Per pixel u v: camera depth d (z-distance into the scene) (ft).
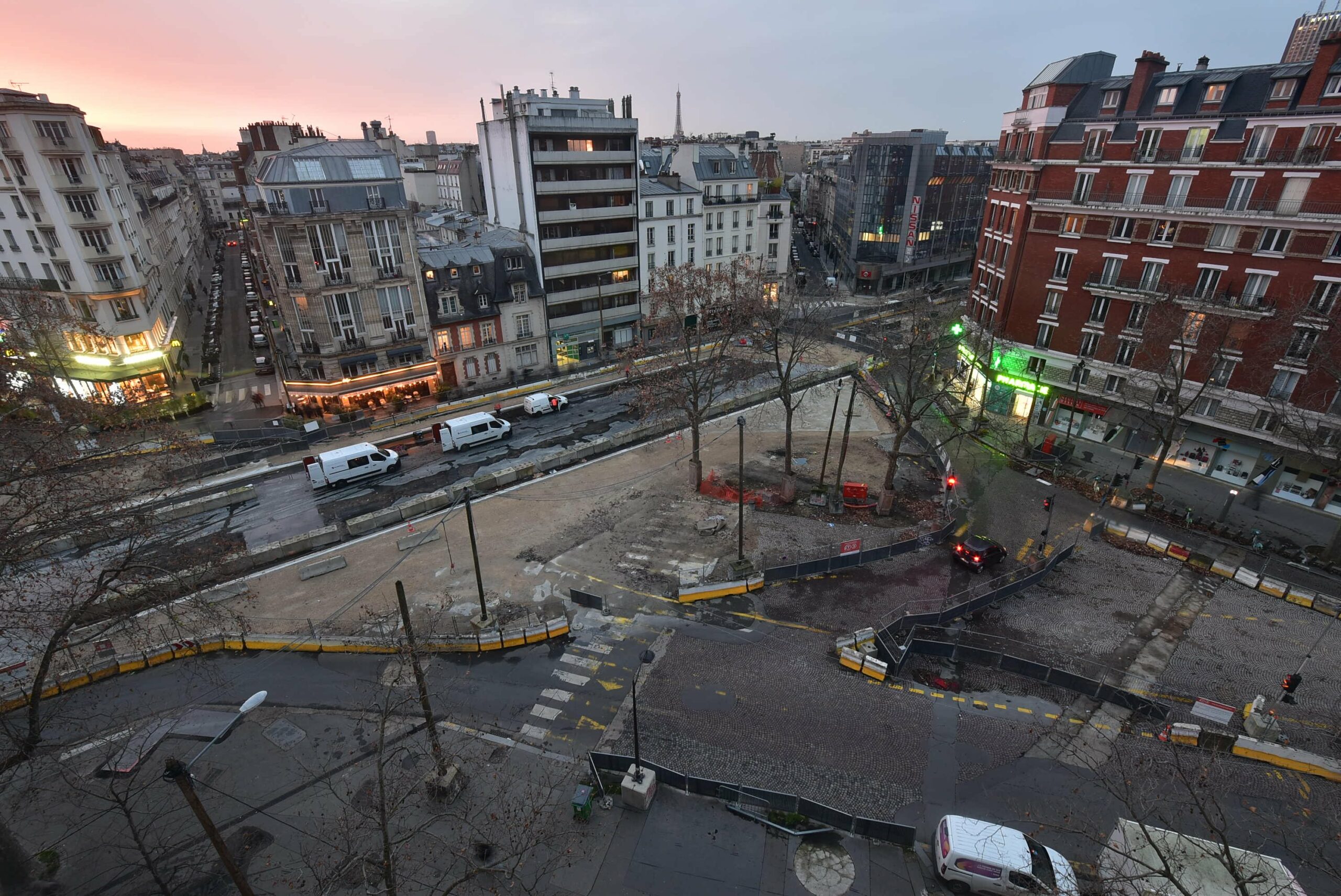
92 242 159.84
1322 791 65.51
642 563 103.81
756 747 70.38
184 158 647.97
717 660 83.10
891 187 304.91
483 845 57.11
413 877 55.83
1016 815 62.90
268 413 172.65
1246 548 107.45
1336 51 99.66
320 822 61.05
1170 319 124.88
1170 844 51.47
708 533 111.75
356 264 158.92
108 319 165.99
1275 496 123.34
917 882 56.39
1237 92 113.80
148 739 70.23
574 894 54.60
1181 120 117.70
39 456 66.95
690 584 96.07
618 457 144.05
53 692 77.20
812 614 92.17
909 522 116.06
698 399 143.84
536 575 100.99
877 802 64.28
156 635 87.10
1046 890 51.80
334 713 74.69
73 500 76.64
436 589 98.02
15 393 89.97
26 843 58.85
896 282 323.98
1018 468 137.49
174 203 293.84
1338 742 71.56
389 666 82.23
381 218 159.53
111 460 98.73
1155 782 65.31
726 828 60.59
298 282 155.12
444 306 179.93
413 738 71.20
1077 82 136.46
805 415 167.53
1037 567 99.04
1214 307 118.01
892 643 85.46
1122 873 49.93
